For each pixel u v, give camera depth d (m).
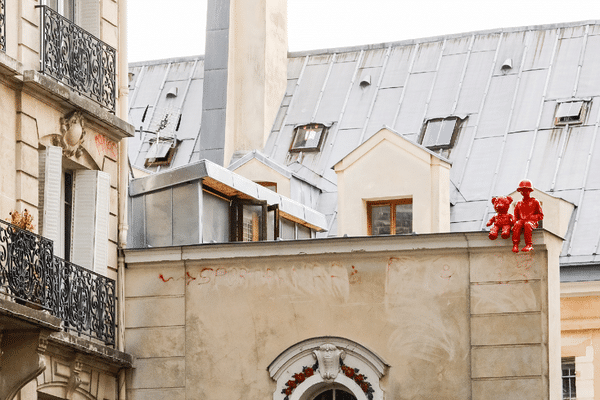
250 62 42.12
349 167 36.38
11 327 22.34
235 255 26.69
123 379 26.80
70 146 25.61
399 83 41.50
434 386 25.28
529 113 38.38
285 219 33.16
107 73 26.94
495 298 25.28
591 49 39.81
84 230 26.22
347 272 26.09
